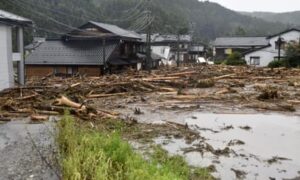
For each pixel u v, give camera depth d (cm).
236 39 5362
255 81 2109
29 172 523
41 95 1334
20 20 1608
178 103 1295
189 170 571
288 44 3478
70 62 2867
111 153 527
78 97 1345
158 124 917
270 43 4078
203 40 8288
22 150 632
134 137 775
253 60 4156
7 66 1527
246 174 575
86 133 640
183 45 5747
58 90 1474
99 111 1003
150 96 1452
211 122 973
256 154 683
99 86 1614
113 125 863
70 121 716
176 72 2464
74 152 502
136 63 3538
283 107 1190
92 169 454
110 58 2950
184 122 965
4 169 536
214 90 1664
